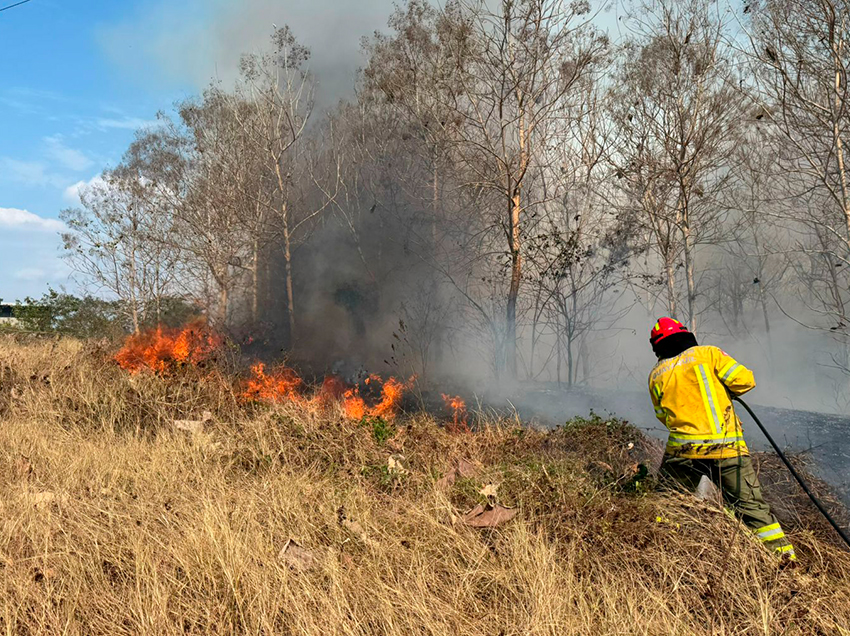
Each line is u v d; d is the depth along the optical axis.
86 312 23.03
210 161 23.17
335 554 3.76
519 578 3.54
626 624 3.14
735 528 3.90
